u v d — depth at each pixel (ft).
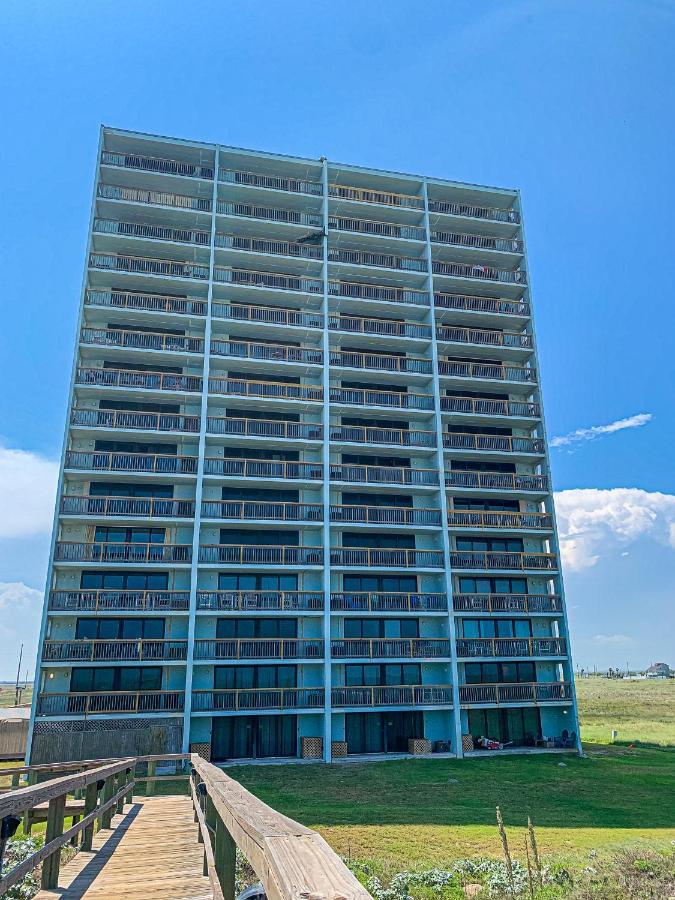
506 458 120.98
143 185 119.34
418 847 47.29
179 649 94.32
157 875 26.43
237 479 104.32
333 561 104.99
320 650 99.66
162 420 105.81
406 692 100.78
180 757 53.67
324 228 122.21
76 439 106.01
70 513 96.68
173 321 112.16
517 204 136.46
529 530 115.85
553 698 107.45
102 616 94.84
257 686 99.19
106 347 105.50
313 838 8.55
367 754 100.07
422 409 118.42
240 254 116.98
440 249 130.21
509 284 130.21
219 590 98.32
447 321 129.49
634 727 150.00
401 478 112.98
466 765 90.63
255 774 83.15
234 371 115.55
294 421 116.26
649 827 55.52
